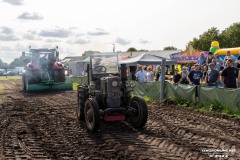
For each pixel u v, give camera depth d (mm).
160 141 6793
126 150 6137
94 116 7539
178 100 12172
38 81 19281
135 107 8117
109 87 7926
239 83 10891
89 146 6508
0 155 5922
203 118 9281
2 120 9617
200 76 12297
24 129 8195
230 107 9977
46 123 9008
